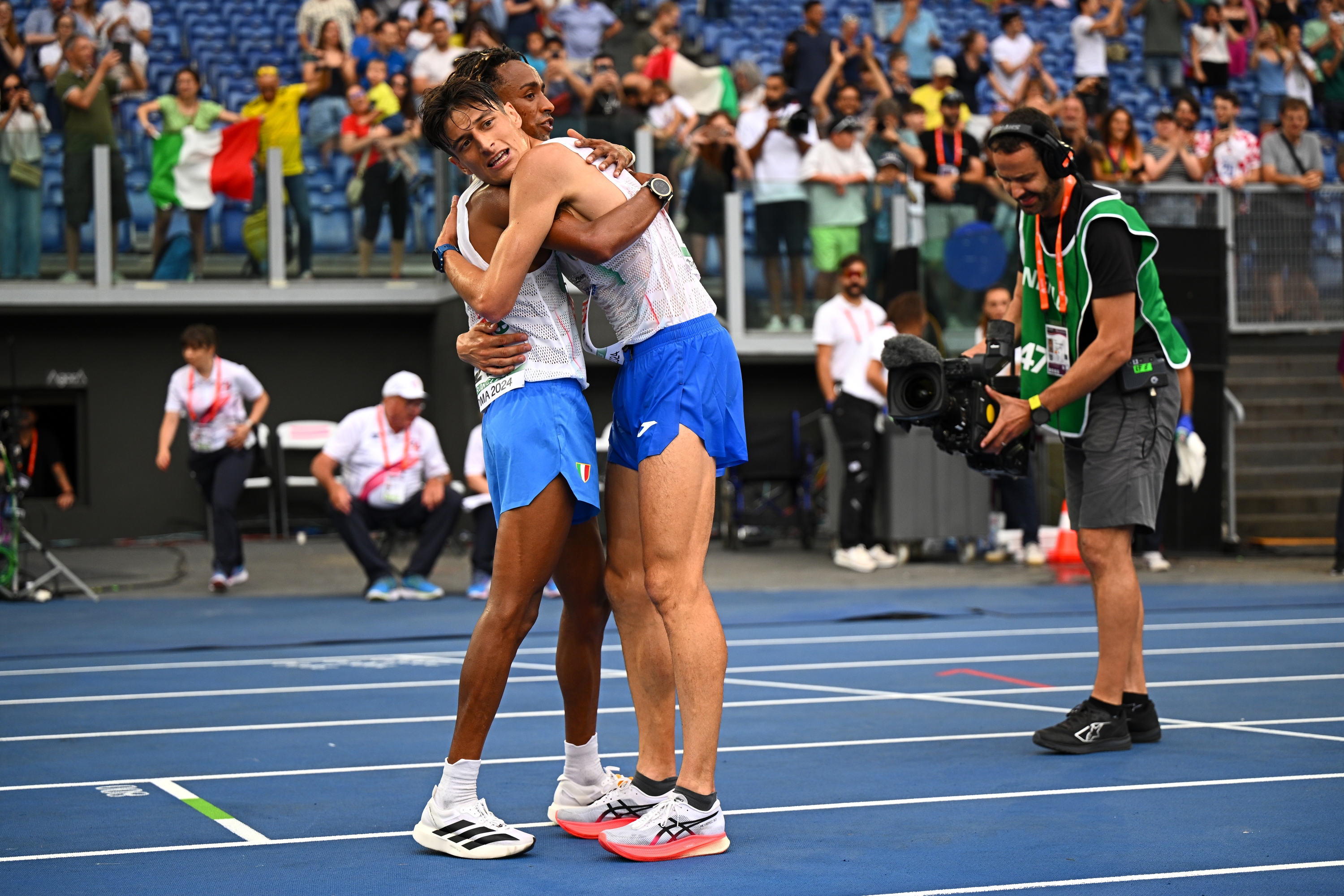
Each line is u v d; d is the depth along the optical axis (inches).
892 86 2150.6
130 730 738.2
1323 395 1818.4
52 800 578.6
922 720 737.6
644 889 440.5
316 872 466.0
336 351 2001.7
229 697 840.3
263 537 1932.8
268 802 572.7
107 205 1839.3
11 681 909.8
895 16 2346.2
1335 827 506.9
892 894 430.3
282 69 2299.5
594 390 1888.5
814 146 1740.9
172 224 1857.8
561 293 507.5
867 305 1526.8
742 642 1053.2
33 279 1830.7
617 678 893.2
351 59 1909.4
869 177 1752.0
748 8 2529.5
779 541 1807.3
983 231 1643.7
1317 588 1302.9
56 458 1691.7
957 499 1507.1
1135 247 658.2
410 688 868.6
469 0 2151.8
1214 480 1584.6
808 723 735.1
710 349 500.4
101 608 1284.4
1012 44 2223.2
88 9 2128.4
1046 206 666.2
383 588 1322.6
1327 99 2427.4
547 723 751.1
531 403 495.5
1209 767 613.0
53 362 1926.7
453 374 1861.5
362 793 588.1
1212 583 1354.6
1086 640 1027.9
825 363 1514.5
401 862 479.5
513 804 569.6
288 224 1886.1
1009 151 655.1
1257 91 2395.4
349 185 1894.7
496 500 497.7
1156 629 1075.9
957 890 433.7
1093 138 1946.4
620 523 519.2
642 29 2380.7
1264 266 1828.2
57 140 1825.8
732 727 725.9
